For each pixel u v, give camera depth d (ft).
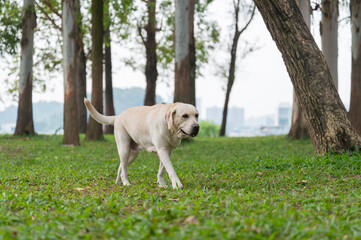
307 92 26.40
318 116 26.32
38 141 58.34
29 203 16.03
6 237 10.22
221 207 13.99
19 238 10.24
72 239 10.36
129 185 21.85
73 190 20.26
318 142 26.73
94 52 58.75
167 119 19.35
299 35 26.45
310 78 26.27
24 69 65.26
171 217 12.72
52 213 14.08
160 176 22.20
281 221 11.67
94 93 59.06
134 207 15.38
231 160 35.32
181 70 57.11
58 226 11.82
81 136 71.72
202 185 21.21
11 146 50.70
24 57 65.21
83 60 86.84
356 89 52.01
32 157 40.63
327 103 26.05
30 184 22.77
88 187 21.56
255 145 54.39
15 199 16.61
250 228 10.74
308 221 12.13
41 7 80.84
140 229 11.05
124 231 10.98
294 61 26.61
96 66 58.70
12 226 12.35
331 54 50.26
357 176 21.68
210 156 42.80
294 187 19.71
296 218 12.28
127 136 22.67
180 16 56.54
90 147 51.21
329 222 11.92
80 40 84.79
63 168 30.58
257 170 25.90
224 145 55.98
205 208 14.32
